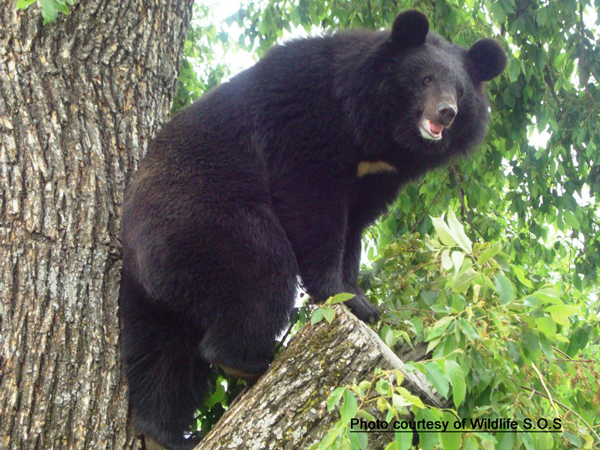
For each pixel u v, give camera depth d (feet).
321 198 12.22
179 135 12.03
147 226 11.00
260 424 8.63
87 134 11.51
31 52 11.32
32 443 9.52
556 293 8.82
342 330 8.94
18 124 10.82
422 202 21.03
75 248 10.72
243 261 11.08
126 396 10.80
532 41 20.25
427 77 12.64
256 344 11.07
